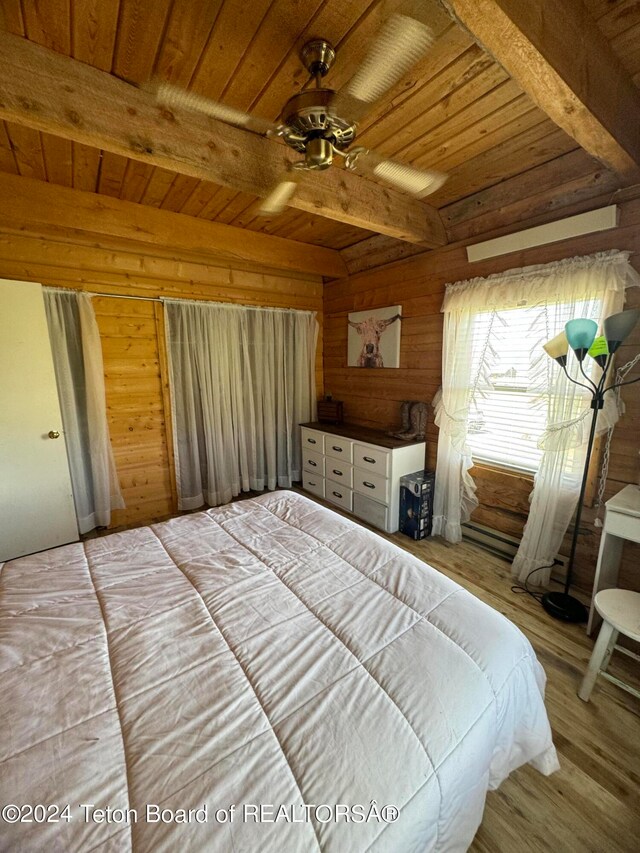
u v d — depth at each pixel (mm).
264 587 1285
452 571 2469
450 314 2674
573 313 2053
